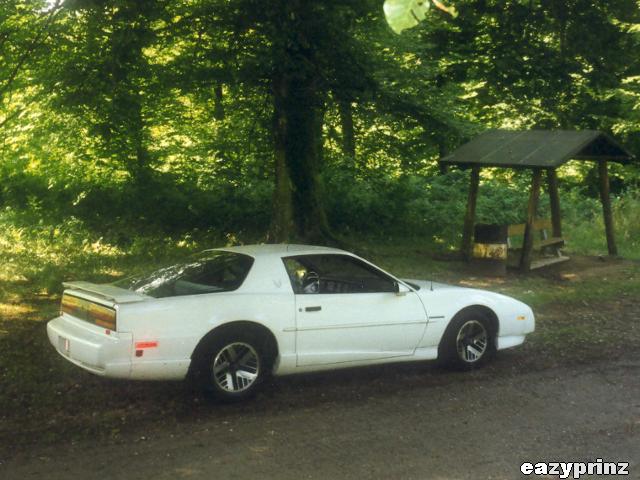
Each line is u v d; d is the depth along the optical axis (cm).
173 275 699
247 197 1734
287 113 1327
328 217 1811
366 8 1177
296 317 686
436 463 516
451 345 773
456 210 1958
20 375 725
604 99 2319
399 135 1877
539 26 1358
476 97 1695
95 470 503
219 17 1188
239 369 664
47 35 1198
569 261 1575
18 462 517
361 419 616
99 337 622
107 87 1148
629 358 841
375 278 748
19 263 1330
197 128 1828
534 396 688
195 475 494
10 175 1789
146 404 651
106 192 1722
